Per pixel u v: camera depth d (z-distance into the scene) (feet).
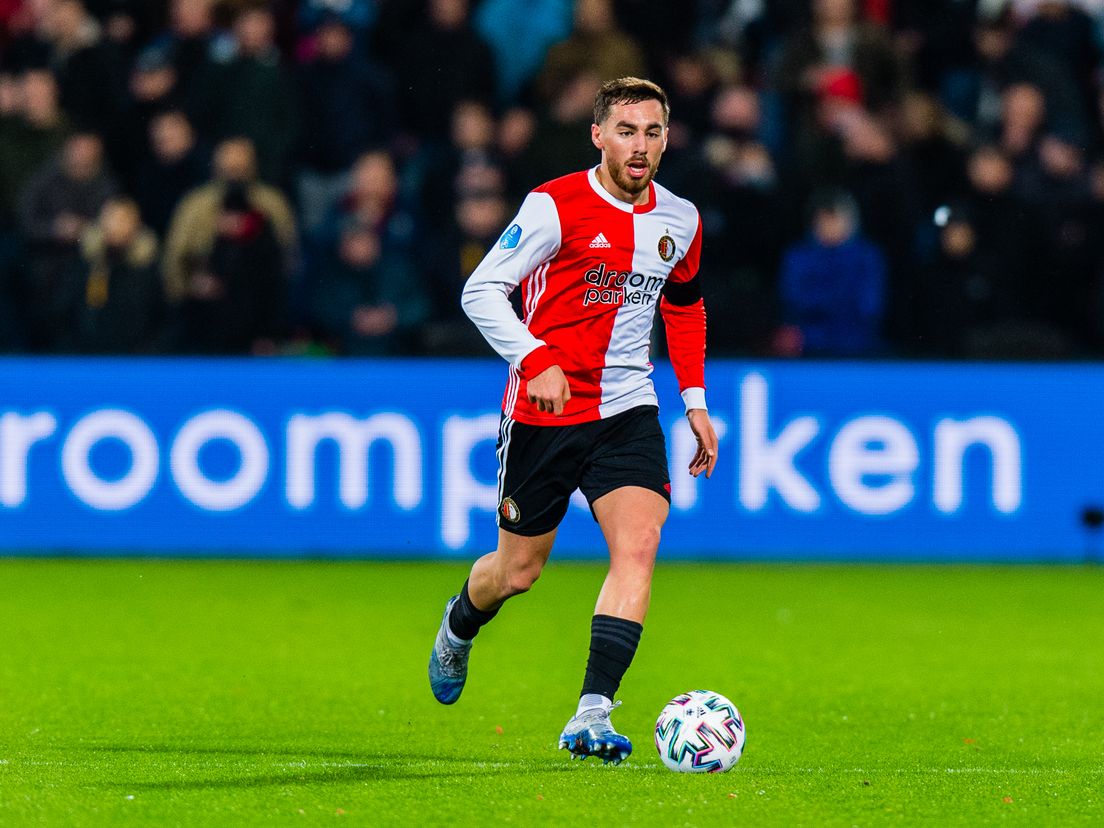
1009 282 142.20
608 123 58.03
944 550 135.03
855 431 134.31
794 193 142.20
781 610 109.60
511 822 48.75
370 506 133.28
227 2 151.53
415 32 151.43
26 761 58.90
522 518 60.70
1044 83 153.99
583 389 59.57
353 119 148.77
